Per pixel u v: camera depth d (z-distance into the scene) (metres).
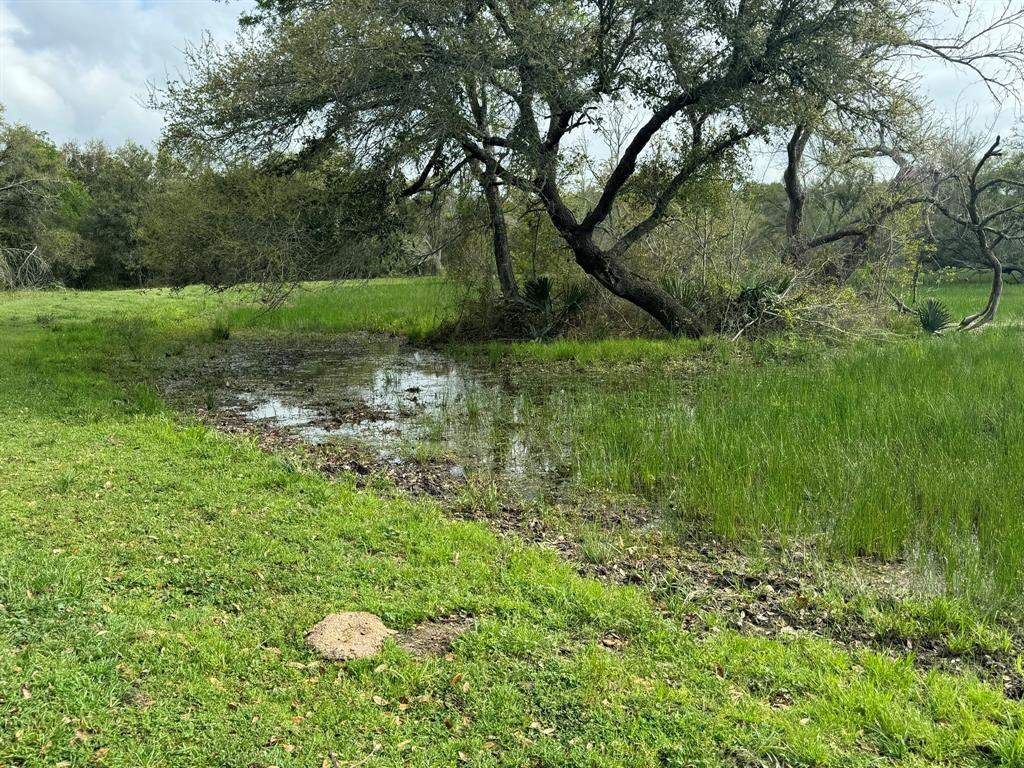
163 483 6.86
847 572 5.68
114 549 5.35
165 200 17.72
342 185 17.19
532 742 3.53
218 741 3.43
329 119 15.41
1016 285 38.84
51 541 5.42
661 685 3.93
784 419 9.02
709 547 6.21
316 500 6.66
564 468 8.41
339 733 3.54
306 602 4.74
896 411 9.10
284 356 17.30
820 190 30.00
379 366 15.82
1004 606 5.02
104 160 62.88
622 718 3.69
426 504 6.86
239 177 16.52
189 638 4.22
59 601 4.49
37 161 47.12
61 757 3.26
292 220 16.45
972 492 6.58
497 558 5.59
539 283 18.83
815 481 7.15
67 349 16.31
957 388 10.63
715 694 3.93
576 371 14.63
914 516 6.40
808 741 3.54
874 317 18.69
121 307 28.77
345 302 27.81
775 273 19.19
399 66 14.39
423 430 10.10
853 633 4.76
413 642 4.36
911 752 3.52
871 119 16.33
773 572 5.72
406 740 3.51
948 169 20.88
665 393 11.93
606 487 7.74
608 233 21.08
